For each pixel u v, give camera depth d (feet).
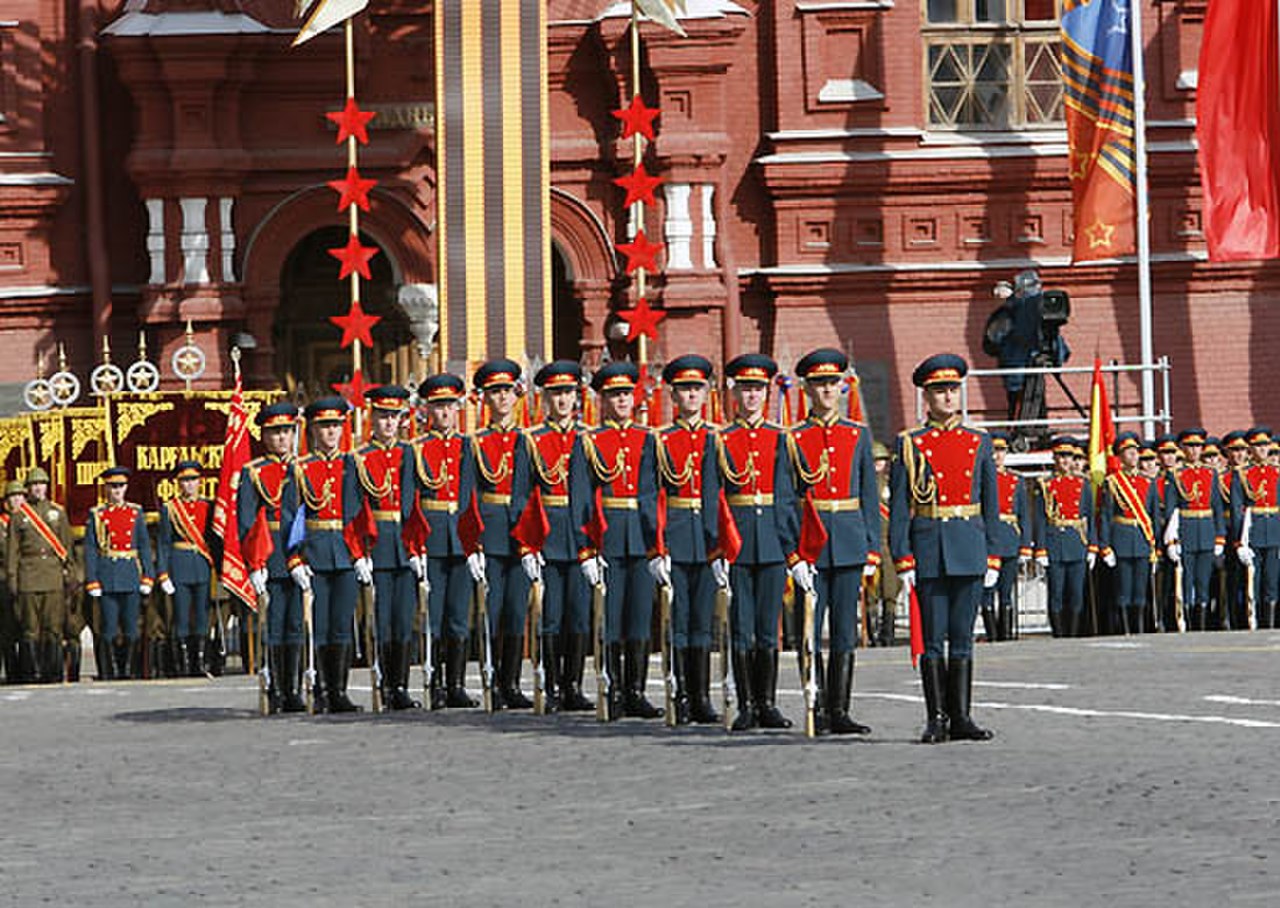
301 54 454.40
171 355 453.99
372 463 257.55
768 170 462.60
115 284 459.73
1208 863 133.80
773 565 216.95
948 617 200.23
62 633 357.41
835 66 466.70
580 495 239.71
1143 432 440.04
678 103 461.37
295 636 259.39
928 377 203.10
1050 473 393.91
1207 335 475.31
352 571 257.75
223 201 454.40
